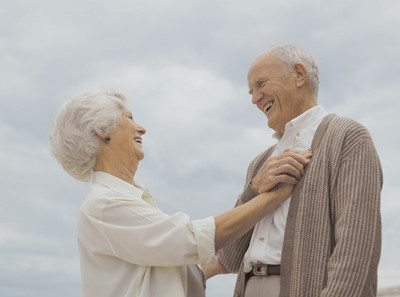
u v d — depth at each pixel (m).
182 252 1.85
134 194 2.02
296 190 1.96
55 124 2.11
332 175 1.89
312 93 2.17
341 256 1.73
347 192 1.82
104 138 2.08
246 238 2.27
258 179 2.11
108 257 1.93
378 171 1.87
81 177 2.14
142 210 1.93
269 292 1.94
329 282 1.73
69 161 2.08
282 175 1.96
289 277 1.86
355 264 1.71
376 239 1.77
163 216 1.92
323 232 1.85
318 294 1.80
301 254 1.86
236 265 2.29
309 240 1.87
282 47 2.18
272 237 2.00
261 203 1.94
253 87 2.21
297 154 2.00
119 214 1.92
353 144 1.89
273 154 2.18
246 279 2.09
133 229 1.88
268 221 2.04
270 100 2.16
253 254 2.01
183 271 1.98
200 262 1.86
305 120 2.10
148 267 1.90
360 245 1.73
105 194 1.95
